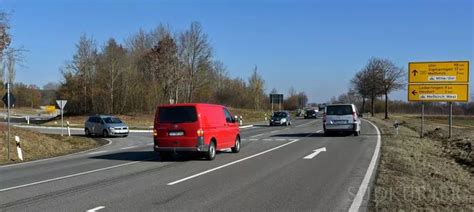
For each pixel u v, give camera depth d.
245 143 24.30
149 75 63.28
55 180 12.06
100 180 11.88
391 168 13.38
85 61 62.59
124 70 62.16
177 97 62.62
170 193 9.88
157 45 62.12
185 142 16.22
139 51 68.31
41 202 9.04
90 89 62.75
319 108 95.38
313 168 13.84
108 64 61.38
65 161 17.45
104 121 34.53
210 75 69.69
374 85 73.12
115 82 61.84
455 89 27.38
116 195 9.68
